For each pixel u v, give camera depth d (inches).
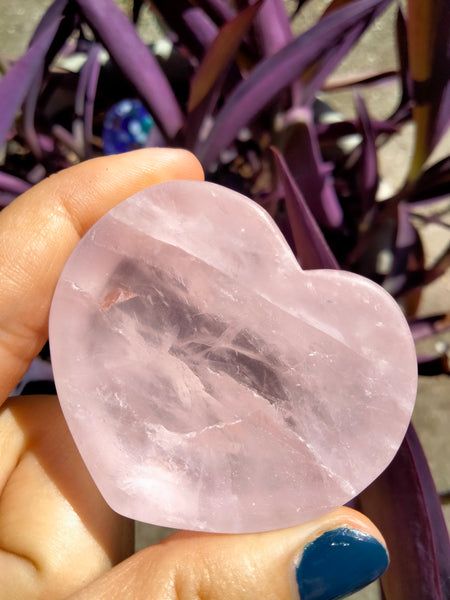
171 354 3.3
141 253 3.3
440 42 4.3
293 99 5.4
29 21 9.4
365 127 5.4
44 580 3.6
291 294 3.2
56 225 4.0
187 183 3.3
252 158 6.5
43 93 6.2
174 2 5.3
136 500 3.2
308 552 3.3
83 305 3.3
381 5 5.1
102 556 3.7
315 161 5.3
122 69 5.0
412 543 3.8
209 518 3.2
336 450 3.2
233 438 3.3
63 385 3.2
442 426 7.2
